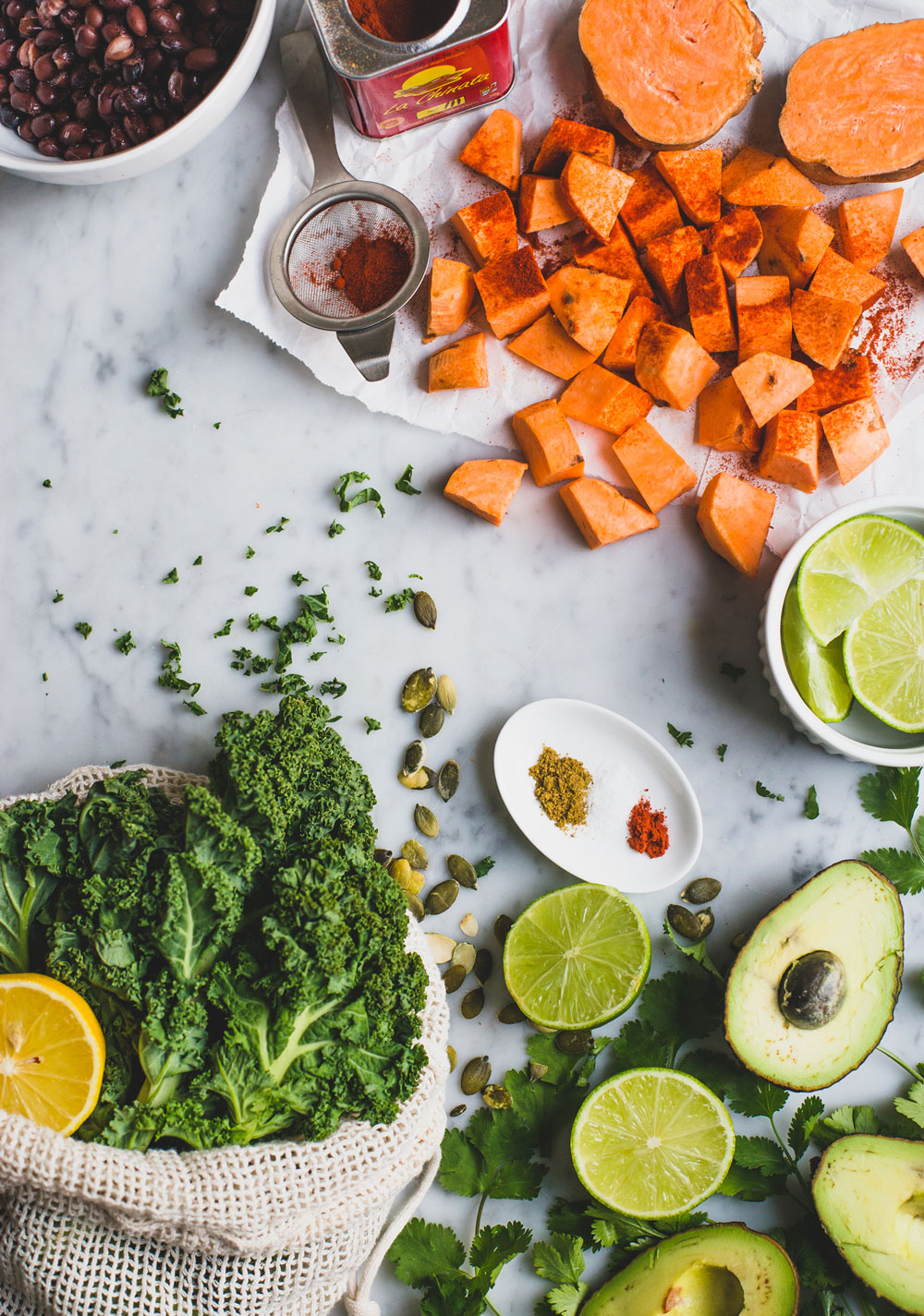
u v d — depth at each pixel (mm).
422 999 638
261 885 633
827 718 698
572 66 706
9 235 721
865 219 702
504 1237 693
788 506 717
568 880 721
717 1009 707
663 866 712
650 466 705
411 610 721
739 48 681
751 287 701
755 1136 711
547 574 722
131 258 720
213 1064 614
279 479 721
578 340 693
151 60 674
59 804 648
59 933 624
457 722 721
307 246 708
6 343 722
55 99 681
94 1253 632
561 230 714
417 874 716
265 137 716
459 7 657
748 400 692
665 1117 694
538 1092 709
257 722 652
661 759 708
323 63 696
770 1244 684
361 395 715
